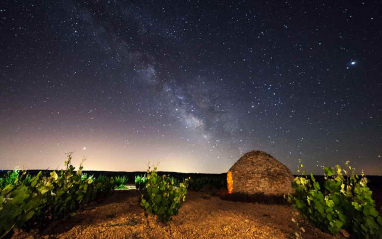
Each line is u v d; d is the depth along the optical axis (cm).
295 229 486
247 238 432
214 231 469
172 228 478
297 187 472
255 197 884
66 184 500
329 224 409
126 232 432
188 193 994
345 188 413
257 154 1047
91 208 589
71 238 388
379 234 342
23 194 341
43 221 439
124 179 1373
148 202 557
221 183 1339
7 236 382
